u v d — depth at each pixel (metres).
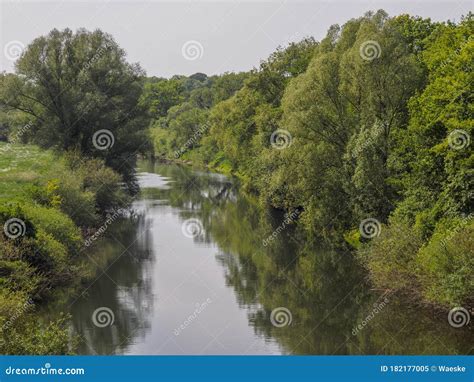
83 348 22.25
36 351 18.05
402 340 23.16
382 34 34.28
